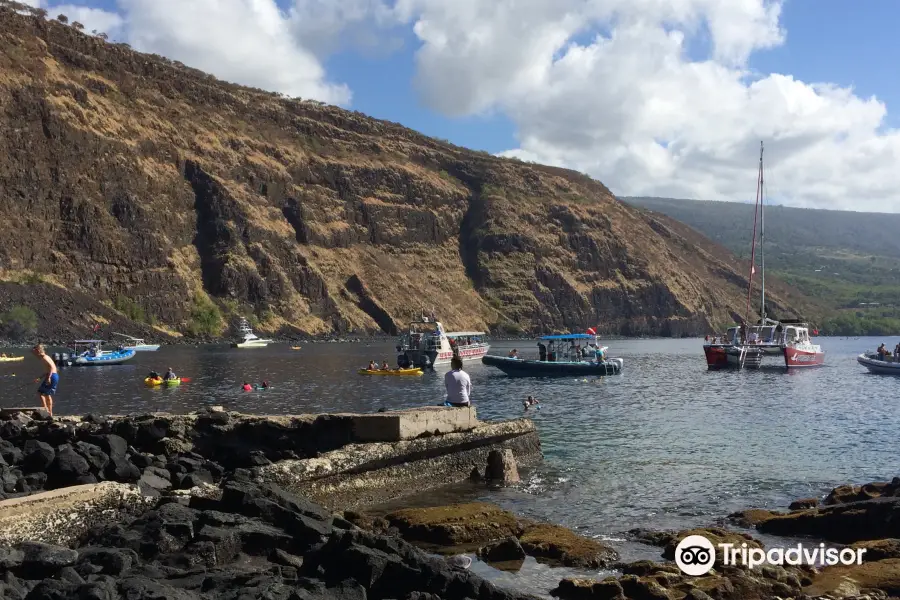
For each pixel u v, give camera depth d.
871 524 13.10
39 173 128.75
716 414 33.59
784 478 18.83
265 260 155.50
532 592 10.54
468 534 12.87
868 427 28.88
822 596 9.91
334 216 187.62
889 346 142.62
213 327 136.75
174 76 184.12
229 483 13.14
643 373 65.44
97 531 11.06
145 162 150.00
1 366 69.50
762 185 87.12
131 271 134.00
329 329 157.88
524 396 43.50
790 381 55.94
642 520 14.76
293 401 41.16
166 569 9.42
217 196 157.25
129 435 16.02
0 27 146.88
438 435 17.88
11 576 8.26
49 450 13.57
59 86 142.88
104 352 75.56
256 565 10.29
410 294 179.88
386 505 15.70
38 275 119.12
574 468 19.98
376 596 9.44
